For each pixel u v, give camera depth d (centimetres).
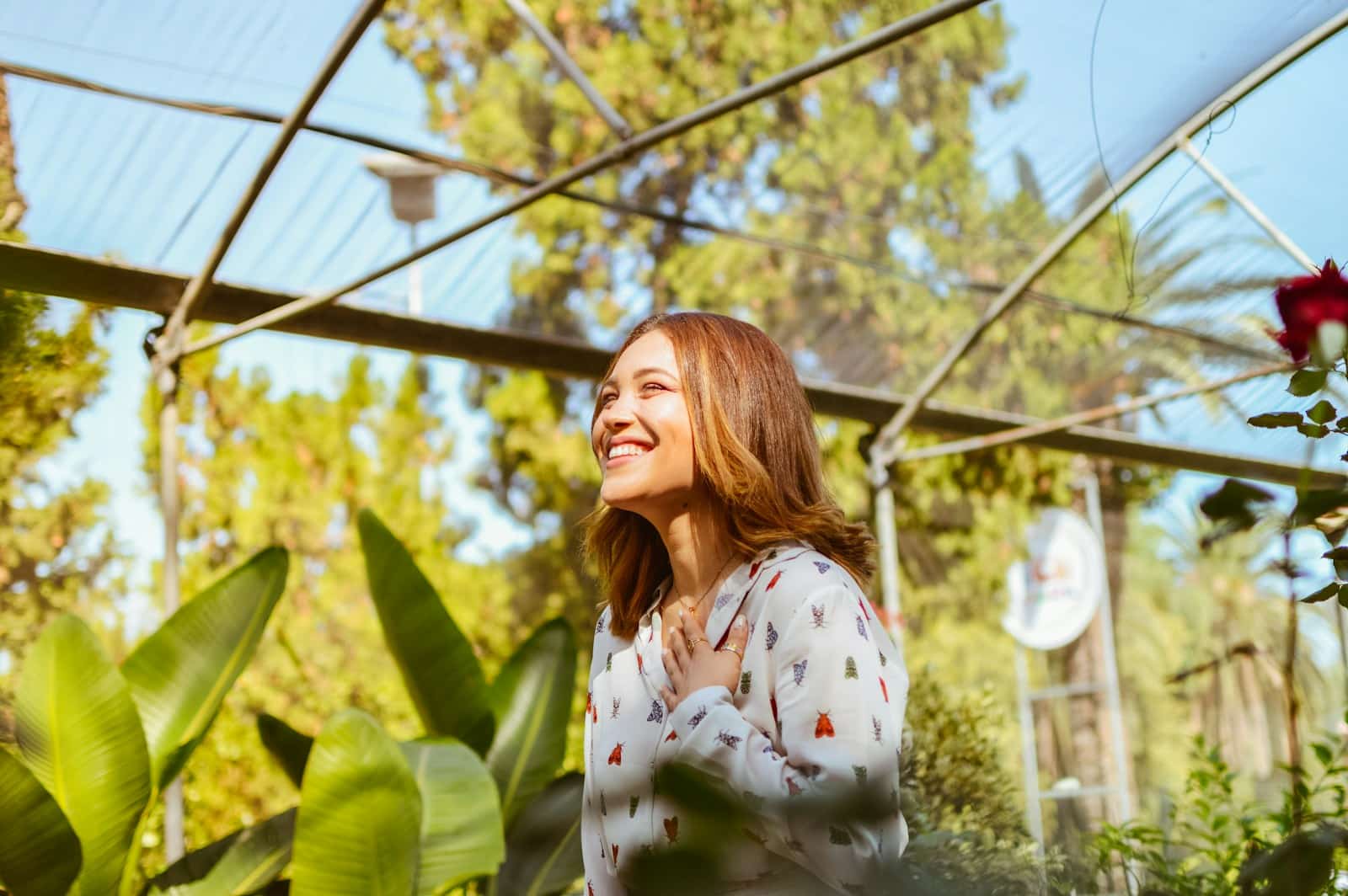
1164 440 668
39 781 265
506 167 482
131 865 320
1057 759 1010
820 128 489
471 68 459
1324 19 381
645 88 479
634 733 159
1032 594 741
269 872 313
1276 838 233
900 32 349
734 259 565
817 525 156
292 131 387
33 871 268
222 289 459
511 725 377
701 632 150
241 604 346
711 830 43
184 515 716
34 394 556
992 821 410
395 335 501
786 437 160
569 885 324
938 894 49
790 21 455
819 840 48
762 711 143
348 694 719
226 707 639
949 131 470
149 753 320
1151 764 989
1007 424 640
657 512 160
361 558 762
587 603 862
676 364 158
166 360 443
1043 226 506
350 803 247
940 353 598
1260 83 405
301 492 760
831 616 142
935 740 461
